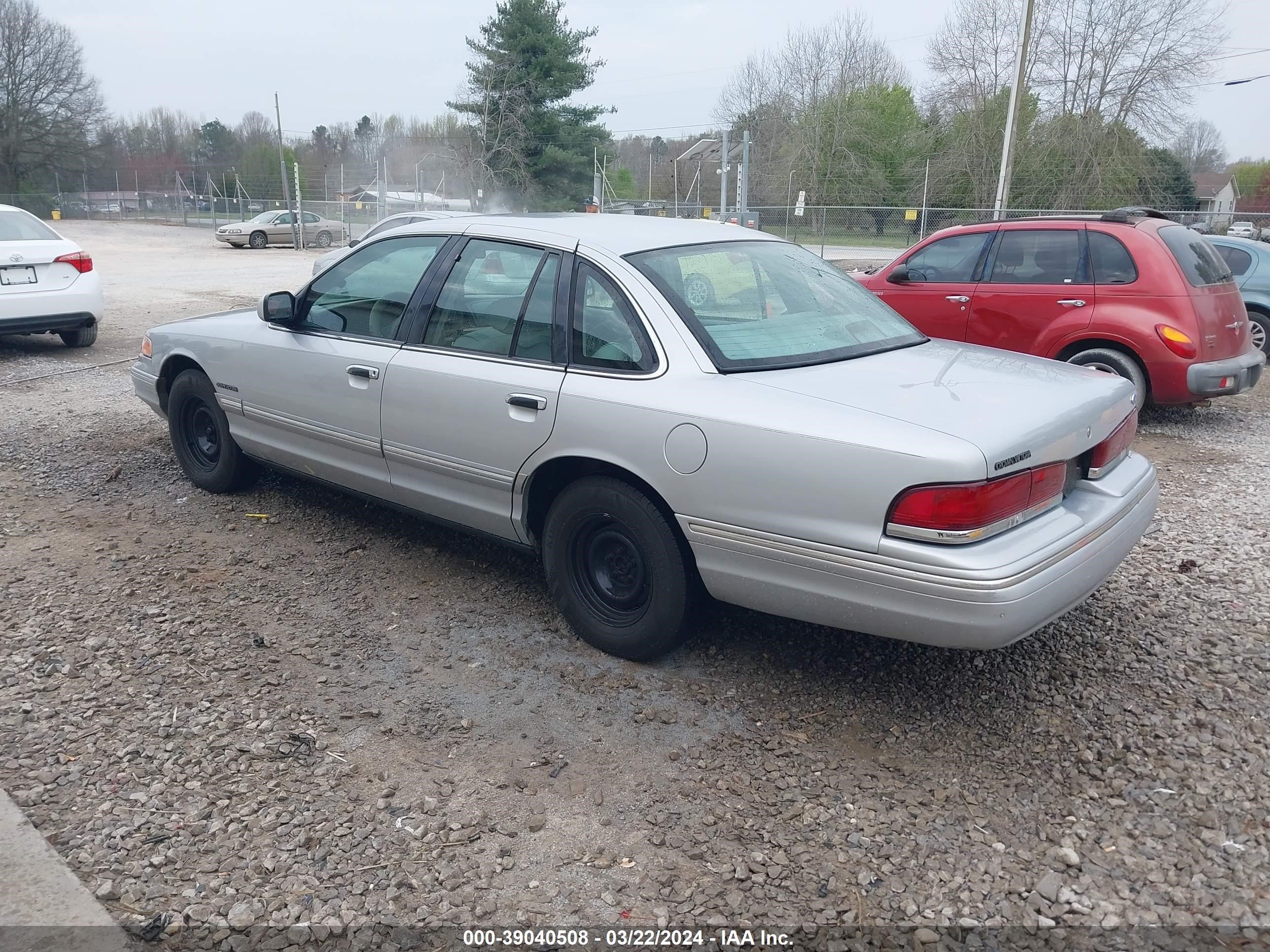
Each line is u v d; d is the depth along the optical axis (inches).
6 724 129.7
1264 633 157.5
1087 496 133.6
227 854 106.0
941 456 111.7
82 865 103.9
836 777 120.9
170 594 170.7
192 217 2268.7
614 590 148.6
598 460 138.9
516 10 1622.8
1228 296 297.3
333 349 177.9
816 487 119.5
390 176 2301.9
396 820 112.1
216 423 213.9
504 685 142.2
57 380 354.3
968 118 1644.9
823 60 2018.9
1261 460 268.4
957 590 111.4
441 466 161.3
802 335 146.4
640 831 110.9
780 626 160.4
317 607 167.0
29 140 2428.6
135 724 130.4
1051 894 101.0
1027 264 304.5
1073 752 125.9
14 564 182.7
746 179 1114.1
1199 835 110.0
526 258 155.9
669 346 136.3
